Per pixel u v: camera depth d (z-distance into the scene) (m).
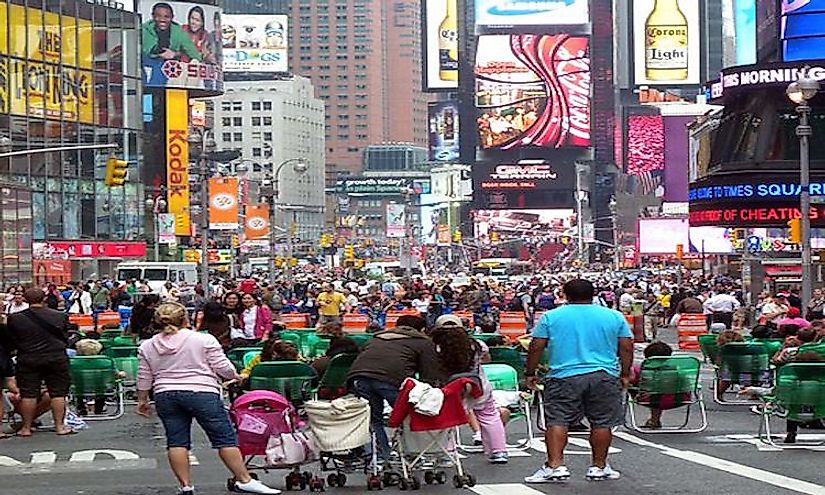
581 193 173.62
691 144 101.25
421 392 14.58
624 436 19.98
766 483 14.80
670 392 20.05
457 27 192.25
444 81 193.00
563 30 184.62
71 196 92.69
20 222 63.81
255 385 17.92
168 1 130.50
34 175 88.56
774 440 19.23
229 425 14.09
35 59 89.06
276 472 16.62
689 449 18.27
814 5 74.94
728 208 63.59
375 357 15.11
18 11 87.50
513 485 14.94
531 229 187.88
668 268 128.25
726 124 65.44
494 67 185.75
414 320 15.70
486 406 16.84
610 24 193.50
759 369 24.00
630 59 177.00
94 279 85.19
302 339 28.98
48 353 21.05
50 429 22.27
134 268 80.25
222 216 78.31
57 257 82.25
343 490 15.01
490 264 145.88
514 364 21.38
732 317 46.56
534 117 185.50
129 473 16.80
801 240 41.62
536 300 62.62
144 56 128.62
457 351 15.02
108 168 47.41
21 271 63.66
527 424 19.41
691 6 175.88
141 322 30.61
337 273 106.44
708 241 96.00
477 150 188.00
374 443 15.18
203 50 132.12
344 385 18.03
